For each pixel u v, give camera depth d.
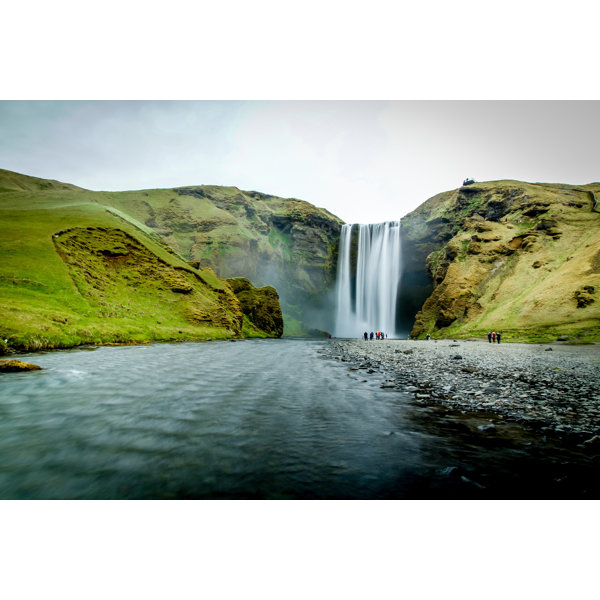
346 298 144.00
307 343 50.62
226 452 5.37
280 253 157.12
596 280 51.94
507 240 78.19
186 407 8.29
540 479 4.47
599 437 5.79
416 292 122.06
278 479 4.48
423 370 15.41
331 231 164.38
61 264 36.56
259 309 90.81
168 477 4.51
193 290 56.94
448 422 7.07
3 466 4.77
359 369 16.08
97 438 5.97
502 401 8.97
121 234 53.66
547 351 28.19
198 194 166.12
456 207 111.62
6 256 33.31
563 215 75.81
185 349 28.33
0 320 20.94
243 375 13.94
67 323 25.92
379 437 6.11
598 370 15.35
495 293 68.75
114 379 12.07
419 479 4.48
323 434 6.28
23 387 10.22
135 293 46.84
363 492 4.26
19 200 79.19
